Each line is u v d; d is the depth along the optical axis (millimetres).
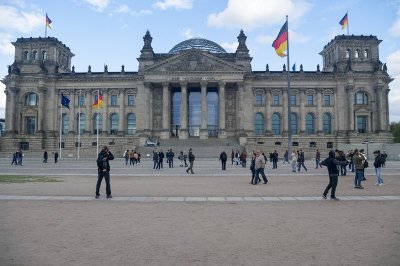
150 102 127750
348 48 135250
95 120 135375
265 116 133000
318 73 132625
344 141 130250
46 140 133625
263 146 109250
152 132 130250
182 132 124188
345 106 131625
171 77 126062
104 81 134875
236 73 125812
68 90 135500
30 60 137625
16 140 132000
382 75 129250
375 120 131125
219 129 125250
